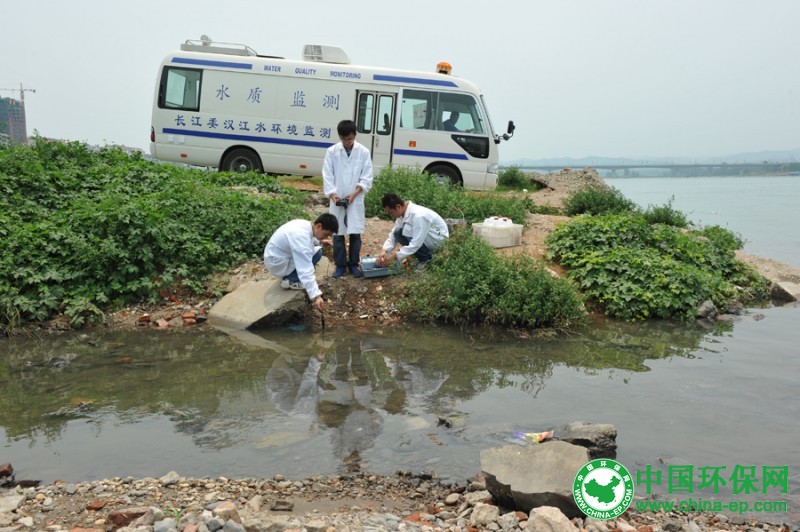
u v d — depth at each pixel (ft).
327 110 44.32
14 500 10.93
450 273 25.29
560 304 24.56
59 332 22.71
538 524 9.89
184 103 44.80
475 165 44.62
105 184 32.45
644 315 26.25
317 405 16.02
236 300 24.54
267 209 30.27
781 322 26.07
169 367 18.94
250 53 45.29
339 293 25.61
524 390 17.35
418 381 17.98
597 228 31.89
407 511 11.18
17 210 27.73
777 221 72.43
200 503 11.00
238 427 14.61
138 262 25.85
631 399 16.69
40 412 15.44
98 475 12.35
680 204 103.30
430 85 44.19
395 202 25.09
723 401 16.57
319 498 11.52
